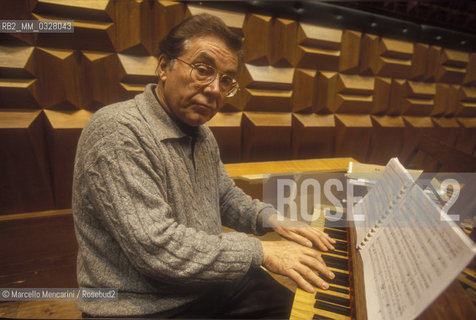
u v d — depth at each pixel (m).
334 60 2.61
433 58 3.09
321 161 2.66
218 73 0.89
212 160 1.14
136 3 1.90
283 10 2.35
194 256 0.76
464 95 3.34
